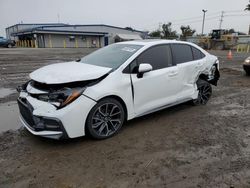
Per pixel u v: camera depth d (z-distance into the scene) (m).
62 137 3.35
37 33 44.25
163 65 4.58
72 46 49.38
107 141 3.78
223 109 5.49
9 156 3.30
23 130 4.15
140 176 2.90
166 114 5.08
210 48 43.69
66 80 3.35
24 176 2.88
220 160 3.28
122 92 3.85
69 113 3.29
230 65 14.48
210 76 5.85
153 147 3.63
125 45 4.72
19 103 3.82
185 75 5.01
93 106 3.53
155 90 4.39
